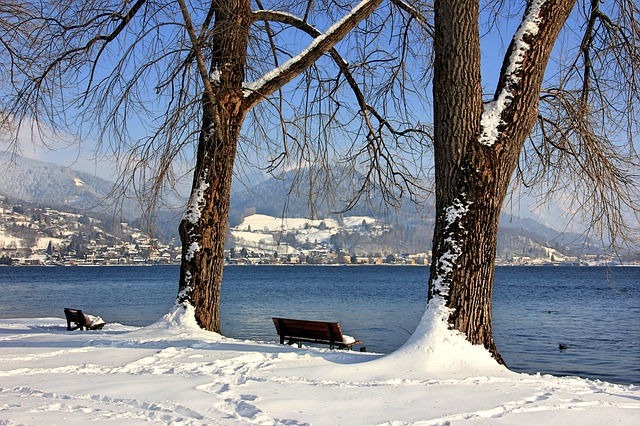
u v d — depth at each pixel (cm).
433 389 579
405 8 1079
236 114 970
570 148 945
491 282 727
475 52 727
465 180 717
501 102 732
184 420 471
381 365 667
